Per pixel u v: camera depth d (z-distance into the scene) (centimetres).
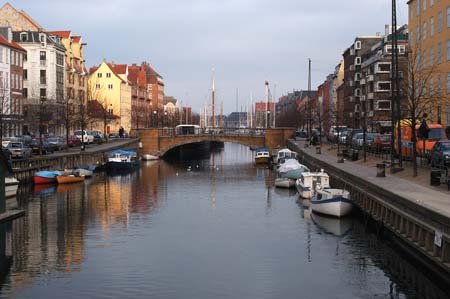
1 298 2709
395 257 3350
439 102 6825
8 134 8825
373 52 12781
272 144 11406
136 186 6838
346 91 15525
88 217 4712
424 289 2786
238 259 3366
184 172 8788
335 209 4503
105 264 3269
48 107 9700
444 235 2597
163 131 11788
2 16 11994
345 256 3384
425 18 7844
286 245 3681
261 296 2727
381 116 10256
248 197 5894
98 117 12875
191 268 3183
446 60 7056
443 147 4569
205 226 4334
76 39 14075
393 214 3491
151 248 3641
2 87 8975
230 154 15050
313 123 16150
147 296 2738
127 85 17500
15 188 5638
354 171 5278
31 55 11394
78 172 7250
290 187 6644
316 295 2731
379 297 2689
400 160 5028
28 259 3381
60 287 2869
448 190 3669
